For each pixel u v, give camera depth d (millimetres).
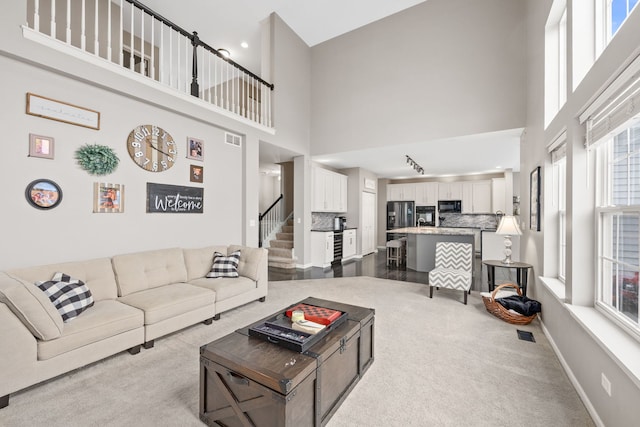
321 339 1706
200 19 4934
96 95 2799
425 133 4742
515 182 8438
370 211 8562
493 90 4203
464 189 8664
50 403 1731
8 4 2191
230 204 4293
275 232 7621
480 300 3846
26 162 2369
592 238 1976
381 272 5781
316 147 5980
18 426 1549
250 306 3572
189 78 6637
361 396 1819
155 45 5348
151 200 3283
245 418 1398
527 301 3111
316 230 6402
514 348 2473
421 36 4785
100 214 2844
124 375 2039
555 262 2822
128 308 2338
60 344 1860
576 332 1921
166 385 1926
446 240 5684
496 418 1627
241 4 4648
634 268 1548
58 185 2547
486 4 4277
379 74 5191
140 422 1589
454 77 4500
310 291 4301
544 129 2871
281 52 5172
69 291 2125
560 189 2773
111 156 2859
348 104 5547
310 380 1432
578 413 1674
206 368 1568
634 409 1238
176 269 3205
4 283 1761
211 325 2955
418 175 9156
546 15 2818
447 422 1595
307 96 5953
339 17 5086
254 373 1359
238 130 4309
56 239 2543
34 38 2309
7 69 2268
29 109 2363
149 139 3256
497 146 5125
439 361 2254
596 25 2020
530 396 1826
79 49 2566
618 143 1734
